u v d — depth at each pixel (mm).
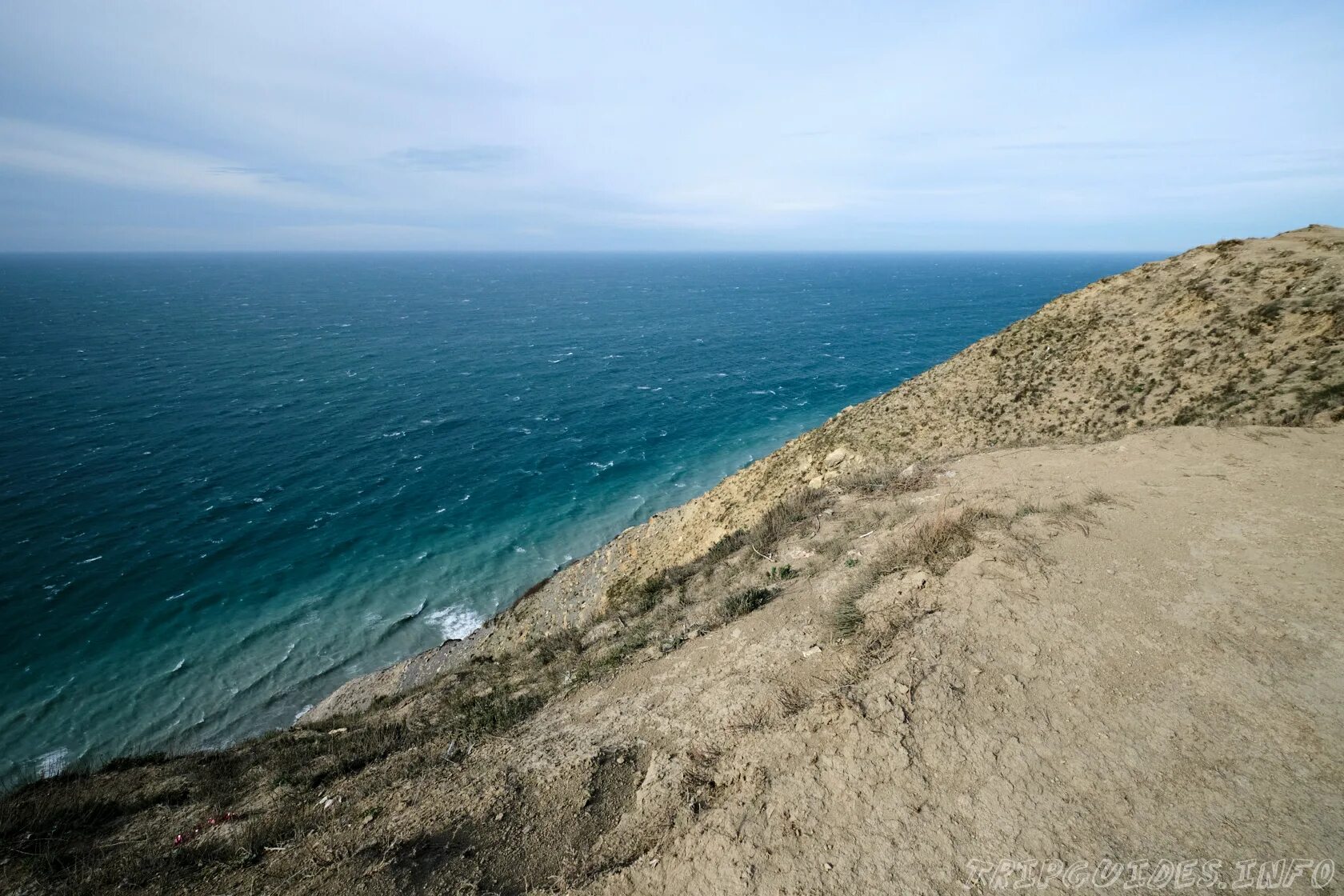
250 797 9195
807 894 5047
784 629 9359
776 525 15609
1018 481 13445
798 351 95750
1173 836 5098
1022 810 5496
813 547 12938
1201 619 7609
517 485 44531
